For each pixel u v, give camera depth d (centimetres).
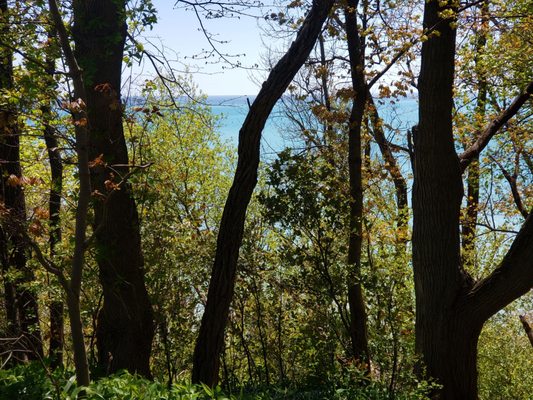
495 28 1295
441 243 934
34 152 1041
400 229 1185
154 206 906
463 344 925
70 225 848
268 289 930
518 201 1493
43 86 563
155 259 830
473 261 1367
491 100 1454
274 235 975
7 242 810
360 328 901
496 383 1351
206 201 1535
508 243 1466
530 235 862
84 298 891
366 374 845
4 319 799
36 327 873
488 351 1359
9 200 803
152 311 820
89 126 500
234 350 989
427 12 919
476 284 916
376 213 1265
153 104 714
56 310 882
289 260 872
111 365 793
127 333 796
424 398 763
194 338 916
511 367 1356
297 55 788
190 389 535
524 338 1402
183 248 881
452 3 882
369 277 871
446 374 926
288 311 943
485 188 1590
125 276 780
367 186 1202
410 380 771
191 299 915
